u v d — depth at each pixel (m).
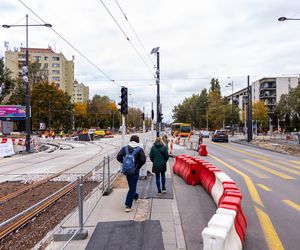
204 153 23.56
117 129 124.12
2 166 18.64
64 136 64.38
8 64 112.06
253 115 82.31
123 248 5.35
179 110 120.94
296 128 85.06
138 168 7.78
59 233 5.78
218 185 8.41
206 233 3.93
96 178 12.91
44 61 116.31
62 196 9.78
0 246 5.98
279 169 15.88
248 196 9.59
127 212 7.51
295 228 6.61
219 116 80.62
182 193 9.91
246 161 19.66
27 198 9.78
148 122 122.00
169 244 5.53
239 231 5.31
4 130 57.56
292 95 72.50
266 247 5.58
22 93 83.50
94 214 7.35
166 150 9.69
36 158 23.17
